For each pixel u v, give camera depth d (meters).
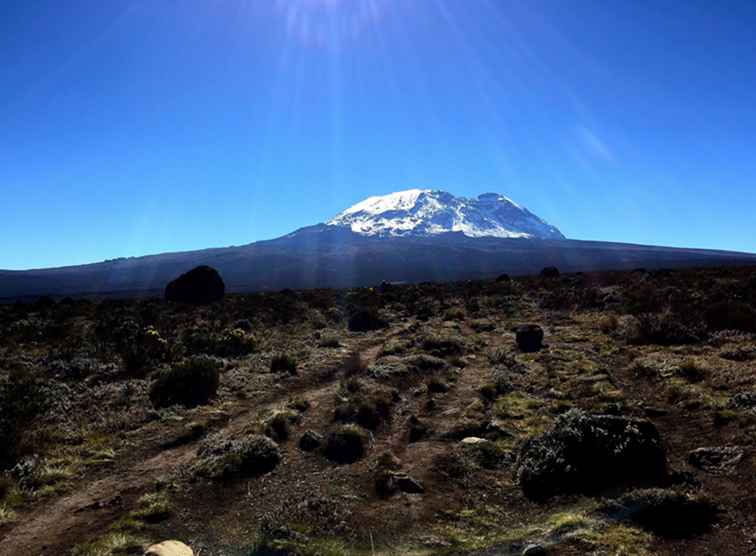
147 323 39.09
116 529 9.85
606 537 8.85
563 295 45.62
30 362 25.97
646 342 25.30
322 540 9.38
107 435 15.51
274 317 42.94
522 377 21.16
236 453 13.07
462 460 12.85
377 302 53.19
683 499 9.64
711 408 14.44
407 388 20.45
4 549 9.37
